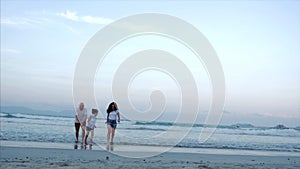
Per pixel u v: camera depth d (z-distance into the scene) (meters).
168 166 8.28
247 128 26.42
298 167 9.52
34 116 27.38
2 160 8.18
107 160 9.04
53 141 13.80
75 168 7.33
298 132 26.56
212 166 8.66
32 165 7.50
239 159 10.84
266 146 17.28
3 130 17.53
